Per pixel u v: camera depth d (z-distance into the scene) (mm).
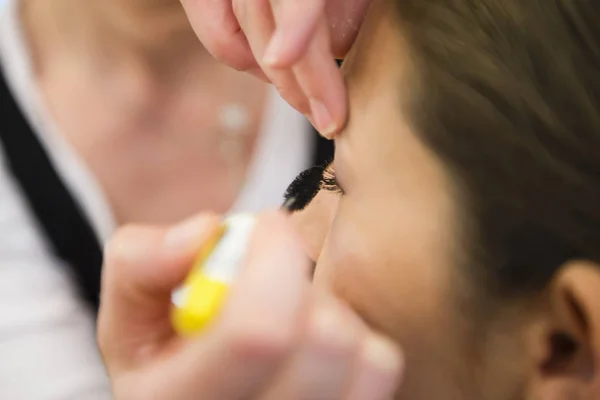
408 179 462
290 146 810
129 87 879
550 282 448
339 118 478
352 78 479
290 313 405
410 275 461
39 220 840
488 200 450
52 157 848
